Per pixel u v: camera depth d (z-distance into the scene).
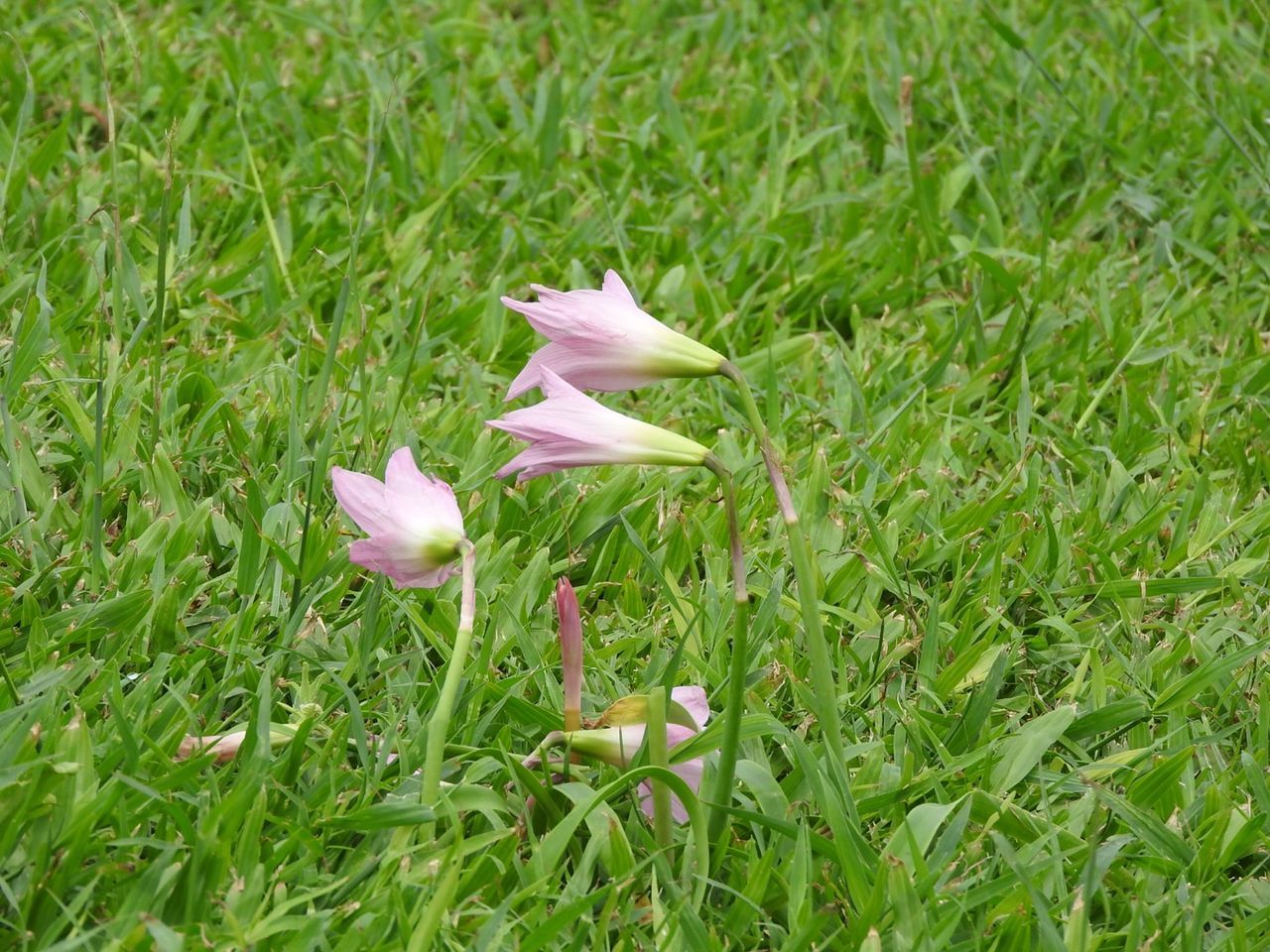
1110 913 2.52
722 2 6.67
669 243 4.84
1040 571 3.40
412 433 3.47
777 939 2.40
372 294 4.52
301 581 2.96
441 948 2.24
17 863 2.28
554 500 3.49
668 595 3.04
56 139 4.66
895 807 2.63
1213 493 3.71
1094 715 2.88
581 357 2.30
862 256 4.89
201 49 5.87
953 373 4.31
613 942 2.39
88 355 3.77
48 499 3.20
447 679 2.32
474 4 6.41
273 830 2.45
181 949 2.05
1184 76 5.87
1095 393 4.25
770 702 2.90
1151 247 5.08
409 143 5.02
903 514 3.49
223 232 4.68
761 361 4.25
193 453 3.40
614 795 2.52
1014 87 5.85
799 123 5.71
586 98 5.63
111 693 2.58
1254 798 2.69
